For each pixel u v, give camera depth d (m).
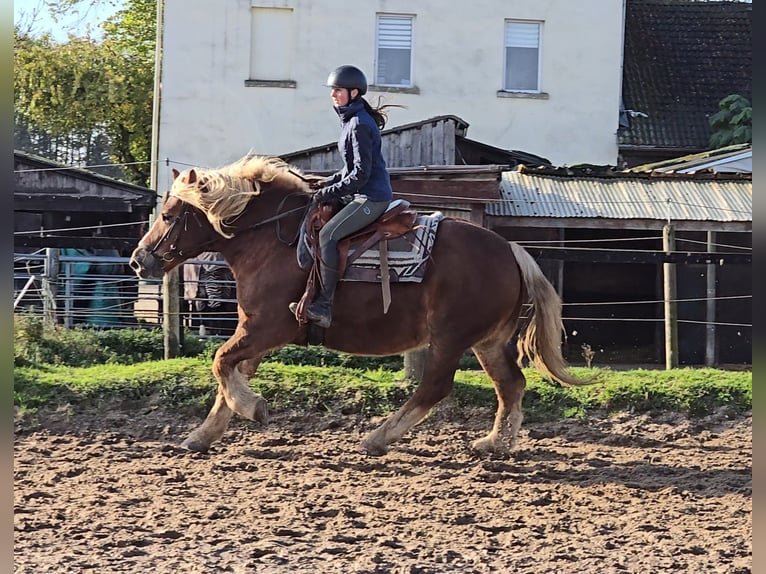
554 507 6.16
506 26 20.89
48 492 6.15
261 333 6.99
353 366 11.62
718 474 7.16
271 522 5.63
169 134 20.09
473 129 20.72
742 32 24.34
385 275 6.86
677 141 21.12
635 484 6.80
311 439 8.08
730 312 14.75
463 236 7.08
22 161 14.59
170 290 10.57
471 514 5.93
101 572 4.71
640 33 24.08
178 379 9.05
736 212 13.80
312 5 20.25
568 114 20.84
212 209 6.96
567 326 14.97
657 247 14.98
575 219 13.59
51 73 26.64
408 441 8.09
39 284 13.70
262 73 20.38
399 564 4.95
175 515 5.72
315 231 6.90
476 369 12.06
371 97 20.47
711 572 4.95
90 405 8.67
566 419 8.91
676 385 9.45
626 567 5.01
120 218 15.82
